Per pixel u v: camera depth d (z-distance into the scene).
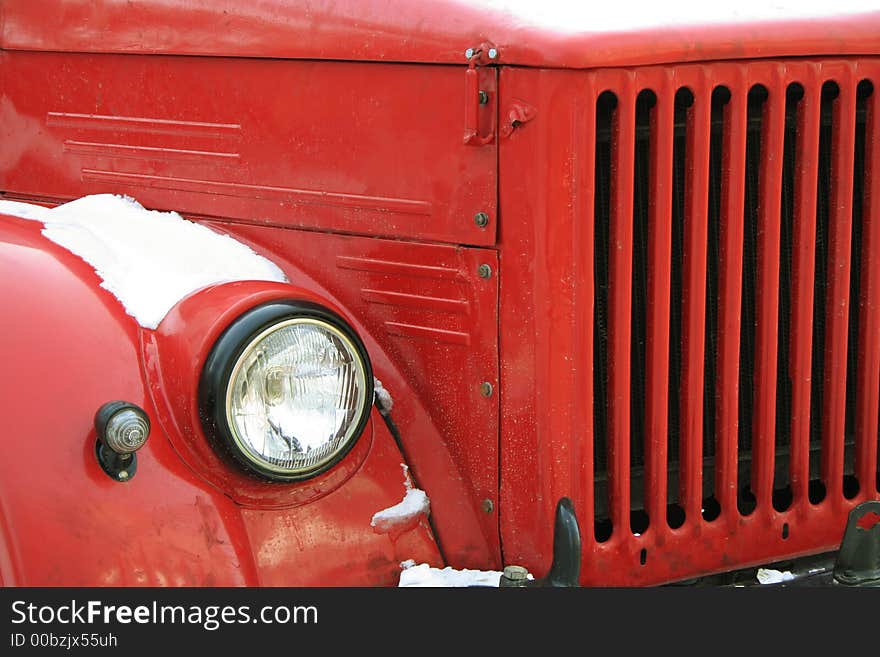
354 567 2.08
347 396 2.01
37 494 1.85
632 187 2.04
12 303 1.99
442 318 2.20
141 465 1.93
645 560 2.16
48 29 2.83
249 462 1.93
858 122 2.30
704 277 2.14
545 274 2.03
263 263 2.35
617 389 2.10
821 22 2.16
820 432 2.38
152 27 2.60
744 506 2.33
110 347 2.00
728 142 2.12
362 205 2.28
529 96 2.00
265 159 2.44
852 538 2.21
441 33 2.10
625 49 1.97
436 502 2.20
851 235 2.31
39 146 2.93
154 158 2.66
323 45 2.29
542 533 2.11
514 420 2.12
